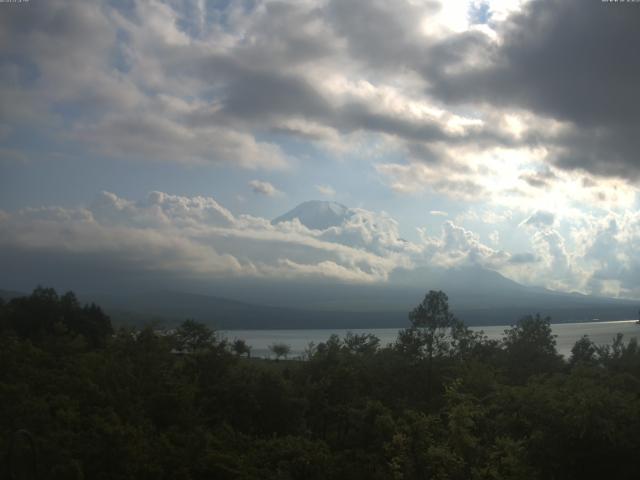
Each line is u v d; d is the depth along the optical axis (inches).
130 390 2447.1
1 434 1717.5
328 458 1934.1
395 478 1689.2
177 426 2242.9
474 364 2571.4
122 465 1743.4
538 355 2891.2
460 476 1606.8
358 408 2458.2
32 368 2539.4
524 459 1531.7
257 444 2140.7
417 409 2434.8
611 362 2711.6
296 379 2866.6
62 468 1603.1
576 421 1481.3
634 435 1476.4
